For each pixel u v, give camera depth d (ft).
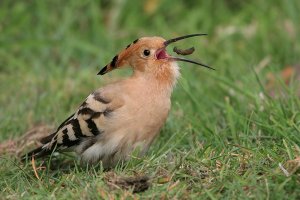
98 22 55.52
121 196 29.48
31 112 42.88
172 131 38.19
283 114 36.63
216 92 44.16
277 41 51.72
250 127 37.04
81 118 33.47
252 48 51.70
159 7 58.34
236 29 54.19
